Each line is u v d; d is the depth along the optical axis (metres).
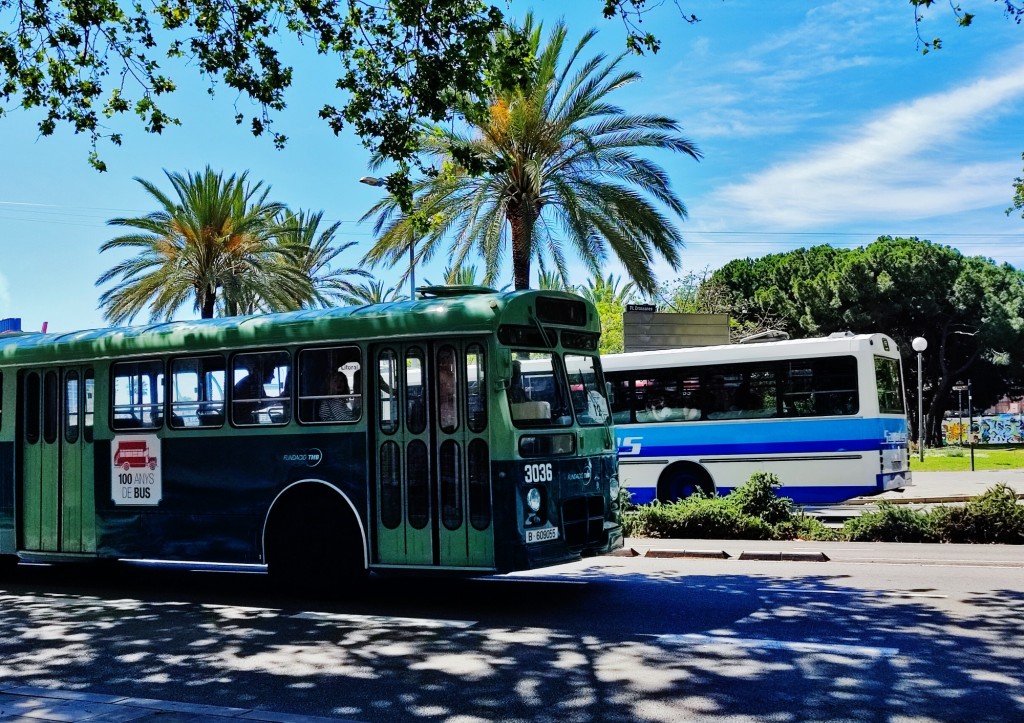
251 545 9.80
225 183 31.08
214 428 10.09
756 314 52.03
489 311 8.74
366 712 5.70
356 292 41.34
